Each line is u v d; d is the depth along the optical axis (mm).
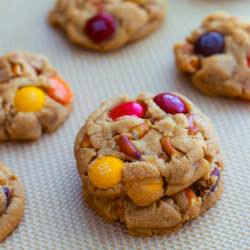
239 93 361
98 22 383
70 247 322
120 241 323
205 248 320
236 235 323
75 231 327
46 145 355
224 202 333
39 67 367
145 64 386
